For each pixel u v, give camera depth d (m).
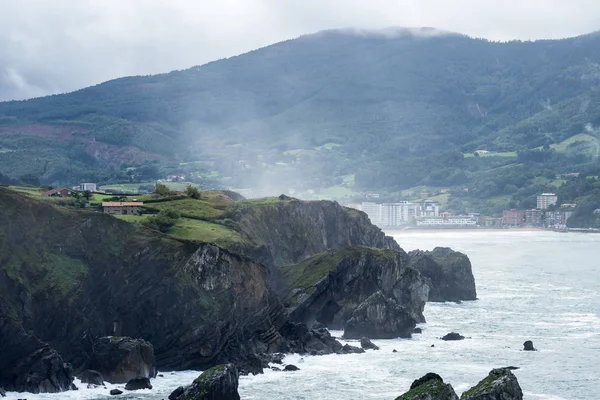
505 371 118.94
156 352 189.25
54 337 178.50
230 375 144.62
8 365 166.38
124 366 171.00
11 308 170.88
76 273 186.38
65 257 188.00
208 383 141.00
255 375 180.12
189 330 190.88
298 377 177.88
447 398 113.31
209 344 191.25
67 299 181.38
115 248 194.75
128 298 191.88
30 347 166.88
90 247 191.75
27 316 173.50
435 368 187.12
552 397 162.00
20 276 177.00
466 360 196.38
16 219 184.00
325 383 172.00
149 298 192.75
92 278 188.62
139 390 163.75
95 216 195.00
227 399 142.75
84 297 184.62
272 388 167.62
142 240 198.50
